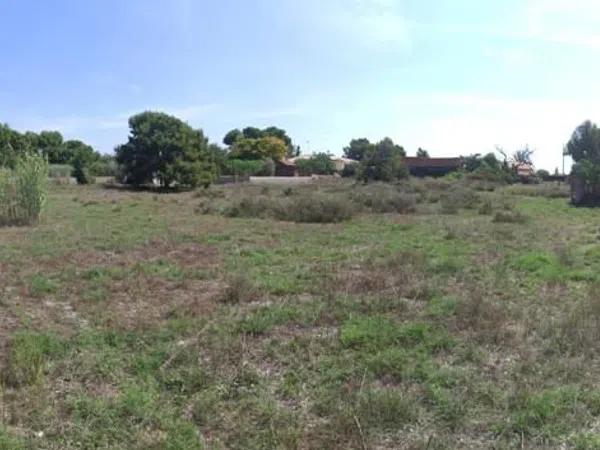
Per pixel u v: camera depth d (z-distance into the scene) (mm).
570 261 12070
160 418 4781
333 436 4504
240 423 4766
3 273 10852
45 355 6246
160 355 6266
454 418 4797
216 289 9898
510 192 41688
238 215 23594
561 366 5891
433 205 28578
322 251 14125
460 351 6449
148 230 18297
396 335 6848
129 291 9617
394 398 5012
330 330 7336
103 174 63438
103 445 4395
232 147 99062
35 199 19578
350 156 110500
